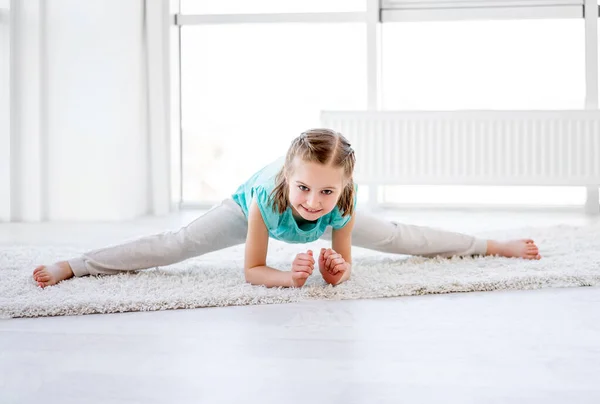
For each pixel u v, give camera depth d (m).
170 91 4.09
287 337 1.23
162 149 4.01
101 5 3.63
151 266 1.72
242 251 2.21
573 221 3.42
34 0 3.59
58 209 3.68
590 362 1.08
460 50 4.12
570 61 4.04
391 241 1.85
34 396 0.96
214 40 4.27
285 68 4.23
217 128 4.32
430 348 1.16
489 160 3.95
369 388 0.98
